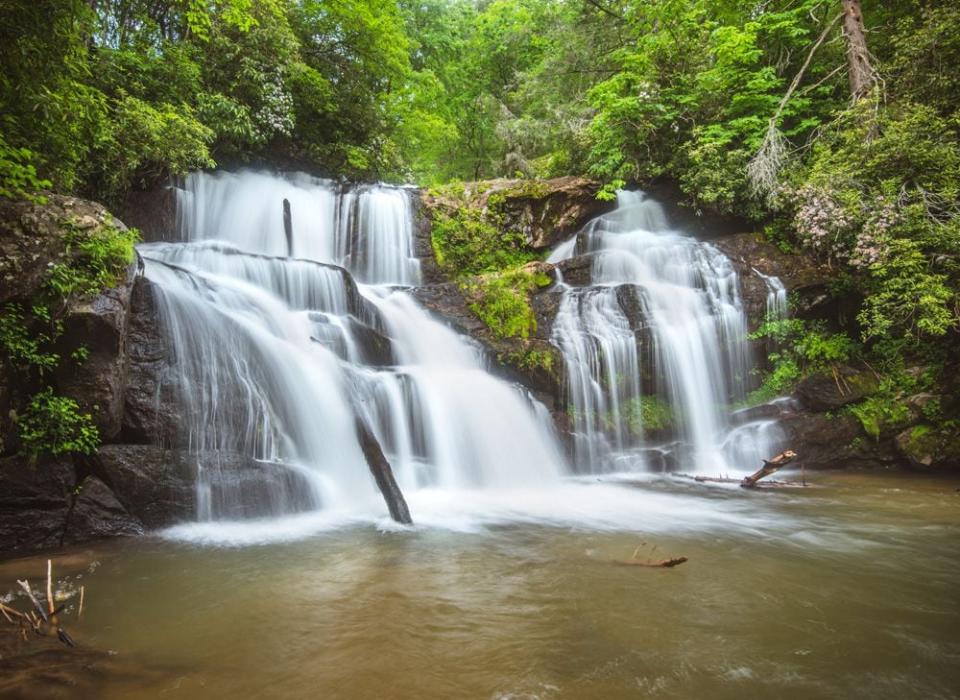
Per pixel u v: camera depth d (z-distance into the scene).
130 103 11.45
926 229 11.41
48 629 3.89
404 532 6.57
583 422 11.38
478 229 16.36
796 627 4.01
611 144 18.92
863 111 13.53
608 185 17.69
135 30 14.00
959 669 3.42
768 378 13.06
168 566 5.29
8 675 3.21
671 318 12.85
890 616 4.23
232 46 15.29
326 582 4.86
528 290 13.39
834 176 12.89
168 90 13.52
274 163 17.75
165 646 3.66
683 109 18.16
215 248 10.78
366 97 19.94
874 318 11.57
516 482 9.77
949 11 13.08
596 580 4.97
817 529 6.88
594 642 3.74
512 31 27.58
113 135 11.02
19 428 6.09
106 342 6.63
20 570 5.18
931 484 10.02
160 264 8.55
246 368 8.02
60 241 6.51
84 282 6.52
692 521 7.25
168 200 13.15
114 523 6.32
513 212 17.16
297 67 16.67
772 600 4.54
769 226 15.06
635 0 19.28
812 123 16.19
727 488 9.59
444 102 26.38
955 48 13.24
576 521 7.20
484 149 27.98
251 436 7.64
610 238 16.17
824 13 18.25
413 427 9.39
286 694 3.08
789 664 3.46
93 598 4.49
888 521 7.29
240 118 14.76
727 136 16.72
